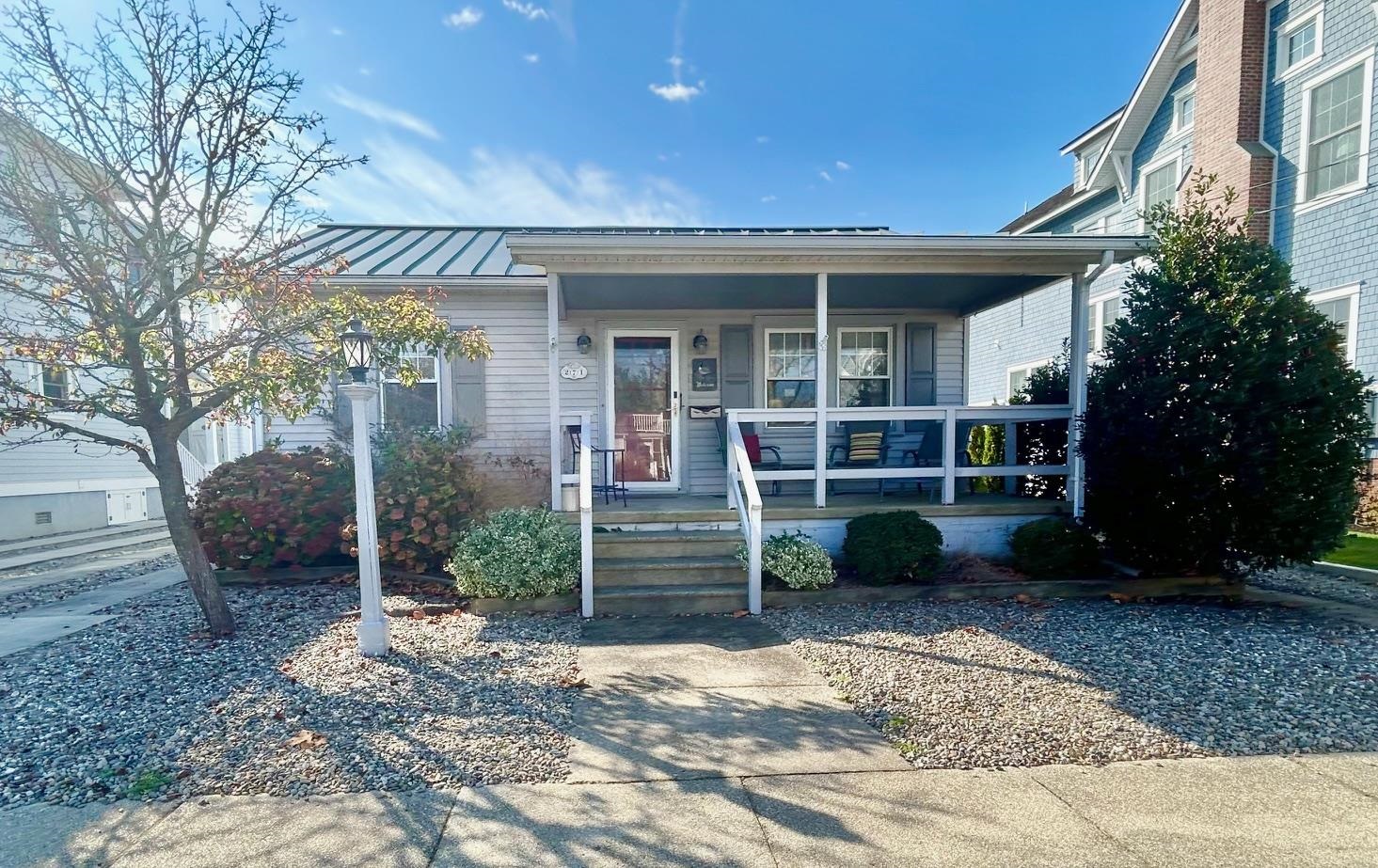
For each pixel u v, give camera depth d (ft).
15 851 7.68
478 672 13.42
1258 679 12.64
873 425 27.94
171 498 15.43
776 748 10.14
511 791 8.95
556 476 21.22
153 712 11.50
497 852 7.63
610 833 7.97
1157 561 19.25
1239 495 17.48
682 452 28.09
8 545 31.50
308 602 18.72
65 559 28.19
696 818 8.28
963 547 22.18
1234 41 35.04
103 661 14.11
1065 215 54.19
